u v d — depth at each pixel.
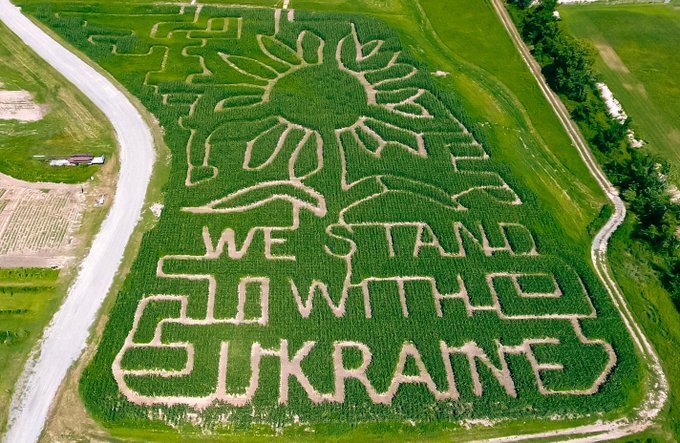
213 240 42.06
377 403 34.75
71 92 52.69
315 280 40.31
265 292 39.62
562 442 34.03
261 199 44.88
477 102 54.25
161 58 56.38
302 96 53.28
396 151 49.12
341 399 34.88
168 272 40.06
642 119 53.94
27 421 33.22
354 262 41.38
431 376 36.09
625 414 35.22
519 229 44.03
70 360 35.66
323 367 36.06
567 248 43.16
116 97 52.38
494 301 40.09
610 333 38.62
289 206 44.53
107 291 38.91
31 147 48.03
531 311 39.53
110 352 35.97
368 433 33.72
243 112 51.44
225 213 43.78
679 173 49.28
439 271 41.28
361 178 46.84
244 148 48.53
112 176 46.00
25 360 35.50
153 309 38.03
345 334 37.62
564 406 35.06
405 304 39.53
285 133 50.12
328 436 33.53
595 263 42.81
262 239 42.22
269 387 34.97
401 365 36.62
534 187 47.16
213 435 33.25
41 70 54.69
